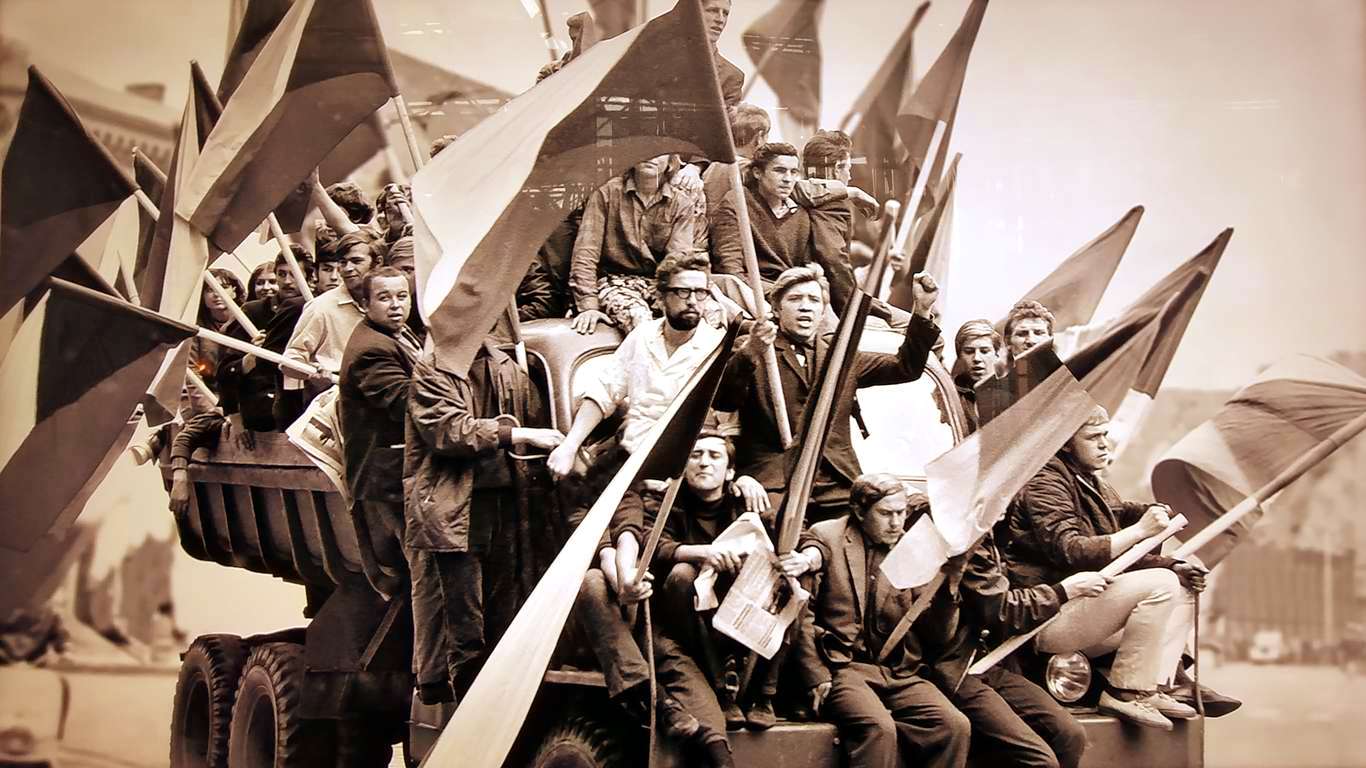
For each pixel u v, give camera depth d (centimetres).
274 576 378
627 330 353
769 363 361
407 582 349
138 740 388
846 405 368
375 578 351
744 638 343
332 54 384
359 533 351
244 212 384
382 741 355
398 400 348
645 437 347
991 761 373
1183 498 414
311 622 356
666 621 342
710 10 388
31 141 393
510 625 340
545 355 349
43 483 387
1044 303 406
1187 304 421
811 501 361
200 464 383
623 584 335
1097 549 392
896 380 371
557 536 341
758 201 378
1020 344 399
